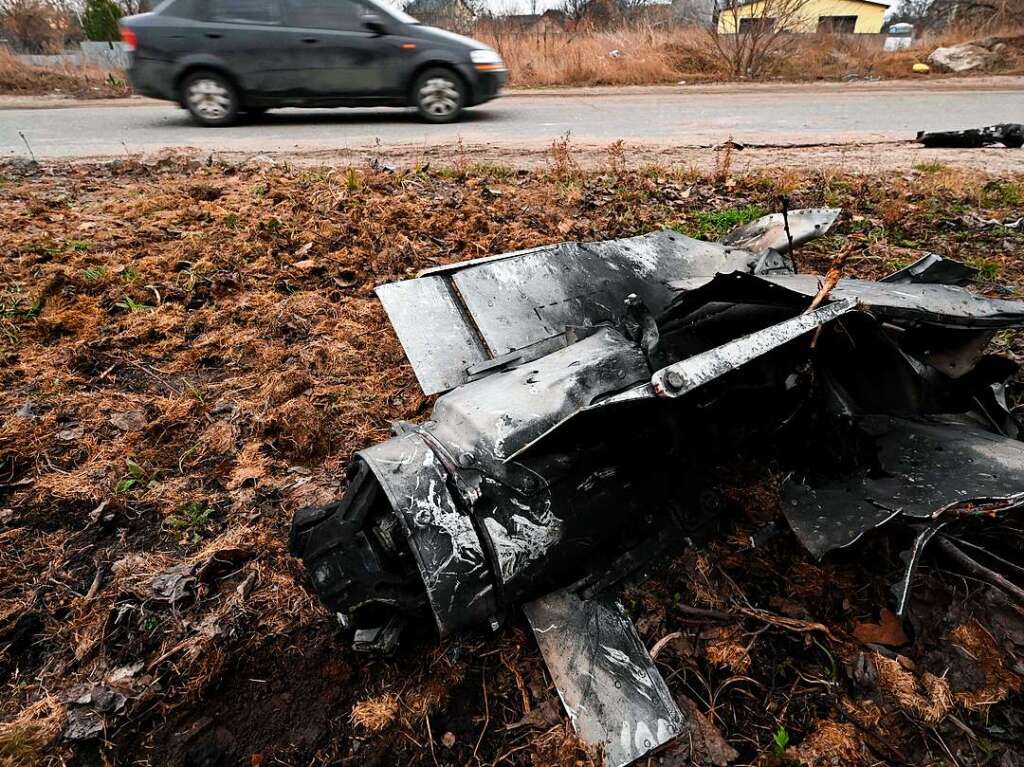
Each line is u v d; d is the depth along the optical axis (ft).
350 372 10.99
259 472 8.84
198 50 25.39
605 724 5.53
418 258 14.55
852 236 15.61
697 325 7.36
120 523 8.11
